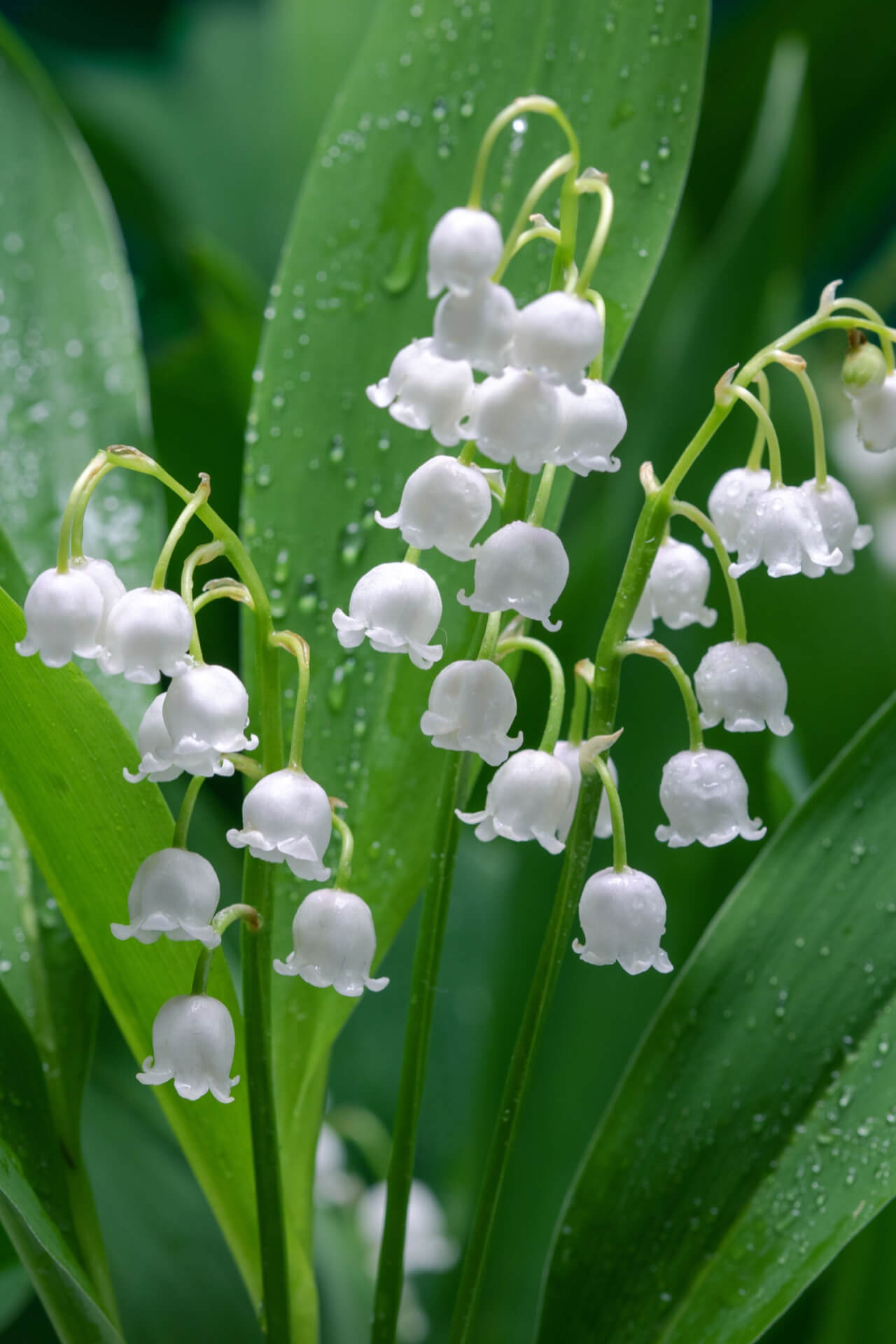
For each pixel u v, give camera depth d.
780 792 0.48
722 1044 0.44
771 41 0.81
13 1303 0.49
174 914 0.40
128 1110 0.50
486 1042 0.50
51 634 0.39
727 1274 0.43
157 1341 0.47
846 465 0.61
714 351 0.51
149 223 1.03
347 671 0.45
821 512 0.41
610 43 0.45
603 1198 0.43
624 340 0.44
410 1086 0.42
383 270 0.45
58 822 0.41
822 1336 0.46
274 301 0.45
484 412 0.39
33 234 0.48
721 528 0.41
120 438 0.47
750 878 0.44
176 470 0.64
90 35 1.23
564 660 0.51
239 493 0.62
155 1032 0.40
